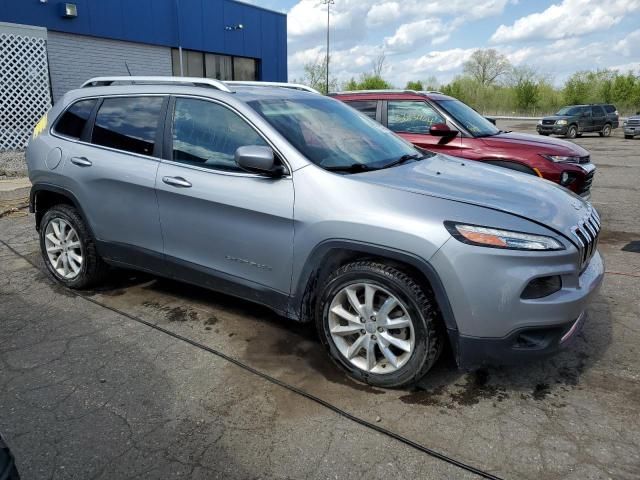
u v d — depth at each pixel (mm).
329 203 2994
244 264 3400
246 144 3373
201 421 2734
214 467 2406
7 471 1526
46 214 4477
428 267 2717
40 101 12625
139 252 3930
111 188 3934
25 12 13711
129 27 16328
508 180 3443
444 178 3273
